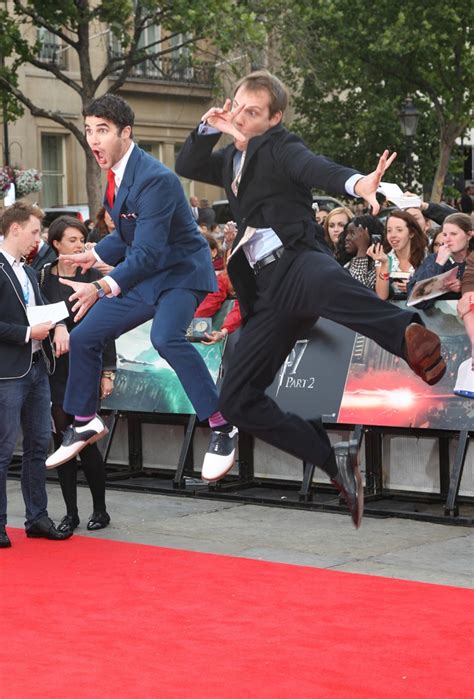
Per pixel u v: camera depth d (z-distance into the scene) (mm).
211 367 8617
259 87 4602
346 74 28531
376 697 4410
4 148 28094
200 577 6211
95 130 5859
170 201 5852
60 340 7238
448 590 5855
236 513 7941
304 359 8250
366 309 4379
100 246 6074
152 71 31016
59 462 6035
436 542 6973
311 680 4602
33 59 23438
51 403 7590
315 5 26781
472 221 7391
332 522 7582
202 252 6086
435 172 29797
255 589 5953
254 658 4871
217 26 21703
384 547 6871
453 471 7535
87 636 5203
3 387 7031
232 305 8594
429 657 4848
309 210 4598
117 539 7215
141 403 8984
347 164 29641
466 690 4473
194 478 9016
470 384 7262
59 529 7246
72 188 29891
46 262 8312
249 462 8727
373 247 7910
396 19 28062
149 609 5625
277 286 4590
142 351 9117
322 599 5742
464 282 5824
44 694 4473
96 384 6004
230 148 4805
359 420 7922
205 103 32250
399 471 8141
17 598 5855
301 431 4844
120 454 9477
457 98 28219
